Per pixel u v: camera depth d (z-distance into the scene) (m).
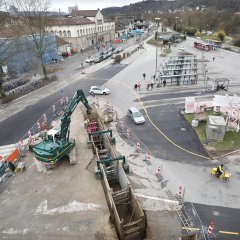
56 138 25.64
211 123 26.67
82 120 33.56
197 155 25.08
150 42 96.19
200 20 131.00
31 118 34.81
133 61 64.94
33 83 48.53
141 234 16.88
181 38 99.31
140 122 31.42
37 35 57.69
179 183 21.34
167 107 36.31
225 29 113.62
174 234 16.80
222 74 50.97
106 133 28.30
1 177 22.77
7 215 19.06
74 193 20.89
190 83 45.56
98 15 95.88
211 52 74.50
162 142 27.52
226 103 32.38
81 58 72.62
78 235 17.12
